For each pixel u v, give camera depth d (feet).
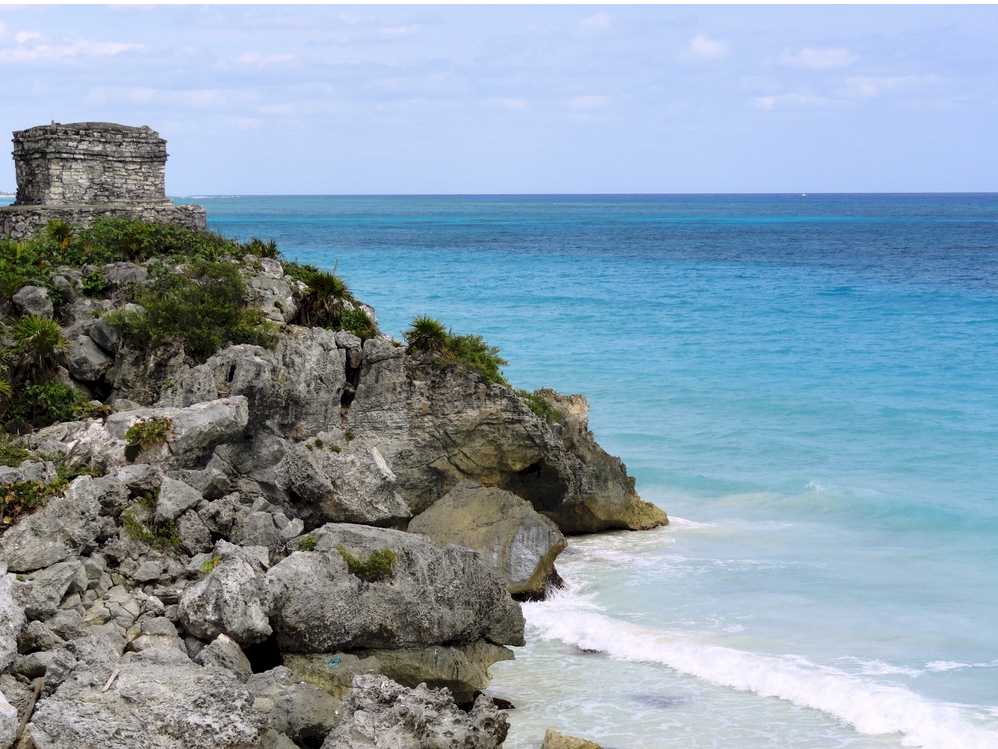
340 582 79.00
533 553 102.12
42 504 80.59
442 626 82.99
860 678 84.99
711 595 103.76
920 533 122.31
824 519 128.26
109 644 70.28
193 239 136.67
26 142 150.30
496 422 118.62
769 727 77.92
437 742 66.80
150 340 113.39
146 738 61.57
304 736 68.18
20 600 72.43
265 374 108.37
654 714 79.77
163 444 97.50
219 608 74.74
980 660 89.10
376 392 117.80
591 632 93.20
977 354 235.61
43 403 107.86
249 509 92.89
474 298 337.11
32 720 61.57
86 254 129.49
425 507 118.11
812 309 313.94
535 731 76.95
